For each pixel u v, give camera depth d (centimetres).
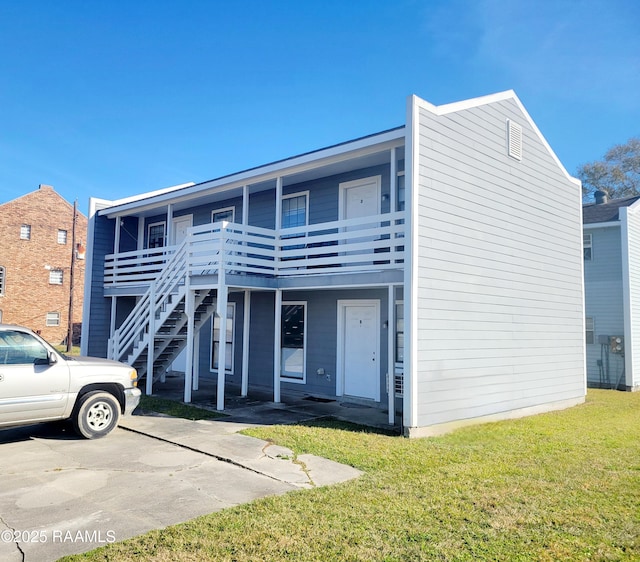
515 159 1045
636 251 1714
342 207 1167
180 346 1241
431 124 826
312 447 664
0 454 614
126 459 595
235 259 989
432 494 484
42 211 3089
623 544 382
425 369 779
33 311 3006
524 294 1041
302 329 1251
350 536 379
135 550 348
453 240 854
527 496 488
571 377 1189
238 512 423
